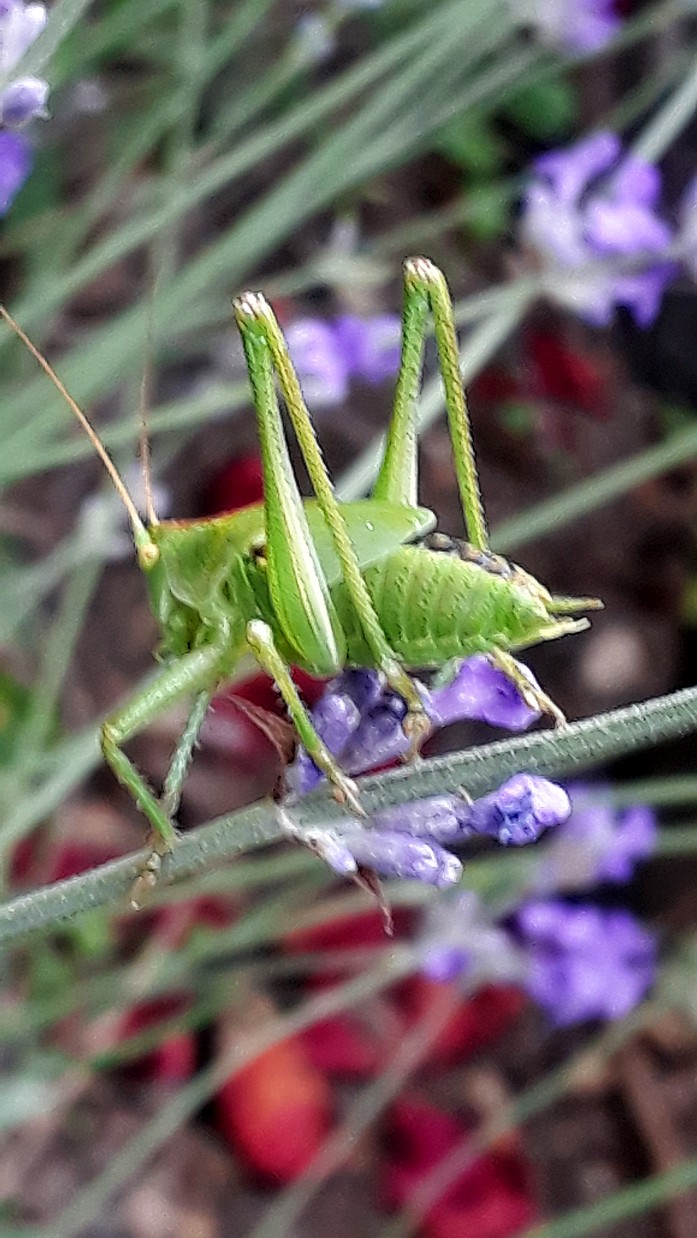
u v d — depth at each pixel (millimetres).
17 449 178
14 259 248
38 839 245
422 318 135
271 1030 190
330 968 255
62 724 261
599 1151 265
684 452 180
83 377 183
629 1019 207
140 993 197
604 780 317
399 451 138
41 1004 202
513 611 128
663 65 340
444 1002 216
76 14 138
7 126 137
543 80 322
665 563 357
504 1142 253
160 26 254
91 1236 219
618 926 198
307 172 189
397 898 191
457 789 122
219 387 222
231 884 189
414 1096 256
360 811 122
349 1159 243
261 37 294
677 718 121
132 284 294
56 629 242
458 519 343
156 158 284
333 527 130
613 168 228
